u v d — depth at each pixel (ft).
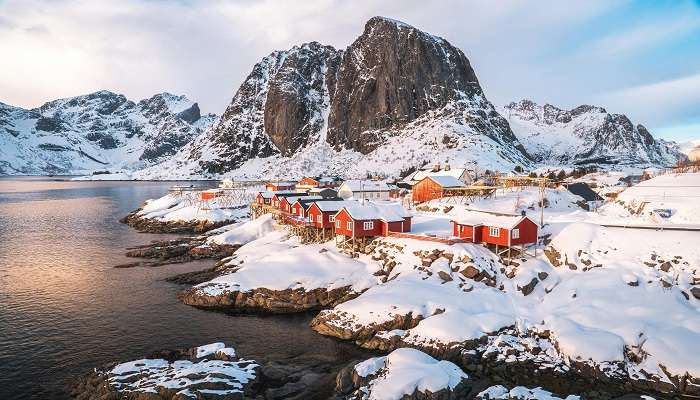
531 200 261.24
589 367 109.81
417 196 310.45
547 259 168.96
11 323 147.23
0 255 247.91
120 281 195.72
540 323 132.26
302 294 164.96
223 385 98.37
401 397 95.86
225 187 502.79
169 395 93.76
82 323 147.84
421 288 151.94
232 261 210.38
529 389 98.89
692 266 142.00
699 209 183.11
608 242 163.63
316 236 222.07
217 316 155.22
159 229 332.19
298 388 105.40
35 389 106.83
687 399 100.01
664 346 111.34
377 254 187.52
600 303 135.33
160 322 149.18
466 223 182.09
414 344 125.18
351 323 138.31
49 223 370.53
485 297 148.97
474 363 116.98
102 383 101.91
